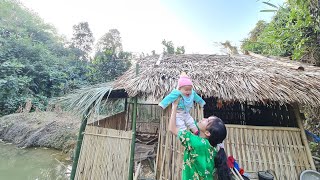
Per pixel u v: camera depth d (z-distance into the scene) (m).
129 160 4.11
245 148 4.55
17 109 13.52
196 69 5.11
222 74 4.78
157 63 5.41
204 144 1.95
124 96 4.91
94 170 4.16
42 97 15.15
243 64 5.59
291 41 6.83
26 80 14.40
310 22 5.57
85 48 24.56
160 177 4.14
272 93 4.17
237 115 6.67
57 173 7.20
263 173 4.17
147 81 4.34
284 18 6.83
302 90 4.31
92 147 4.30
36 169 7.52
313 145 6.05
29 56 16.53
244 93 4.20
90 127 4.40
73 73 18.28
